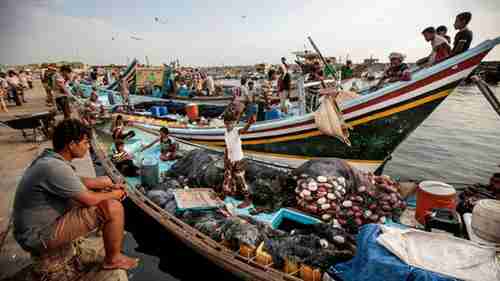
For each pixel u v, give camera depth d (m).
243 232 3.75
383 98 5.85
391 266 2.64
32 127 9.72
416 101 5.67
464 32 5.53
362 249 3.03
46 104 17.14
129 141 9.20
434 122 15.23
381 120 6.04
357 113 6.13
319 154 6.92
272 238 3.89
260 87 12.55
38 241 2.63
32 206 2.64
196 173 6.06
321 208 4.56
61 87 14.58
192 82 22.73
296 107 11.41
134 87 20.72
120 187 3.30
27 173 2.68
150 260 4.56
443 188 4.32
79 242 3.34
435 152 10.35
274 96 12.98
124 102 14.57
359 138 6.38
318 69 9.48
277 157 7.55
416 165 9.16
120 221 2.88
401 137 6.12
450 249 2.88
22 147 9.09
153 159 6.13
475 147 10.84
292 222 4.81
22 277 3.01
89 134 3.01
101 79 29.58
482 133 12.77
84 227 2.79
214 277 4.17
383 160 6.46
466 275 2.52
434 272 2.54
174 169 6.57
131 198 5.45
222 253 3.66
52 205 2.71
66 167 2.71
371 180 5.17
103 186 3.40
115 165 6.85
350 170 5.04
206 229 4.13
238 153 5.16
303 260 3.30
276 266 3.44
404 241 2.97
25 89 27.14
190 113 12.66
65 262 2.84
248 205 5.12
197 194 5.18
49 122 10.05
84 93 19.83
